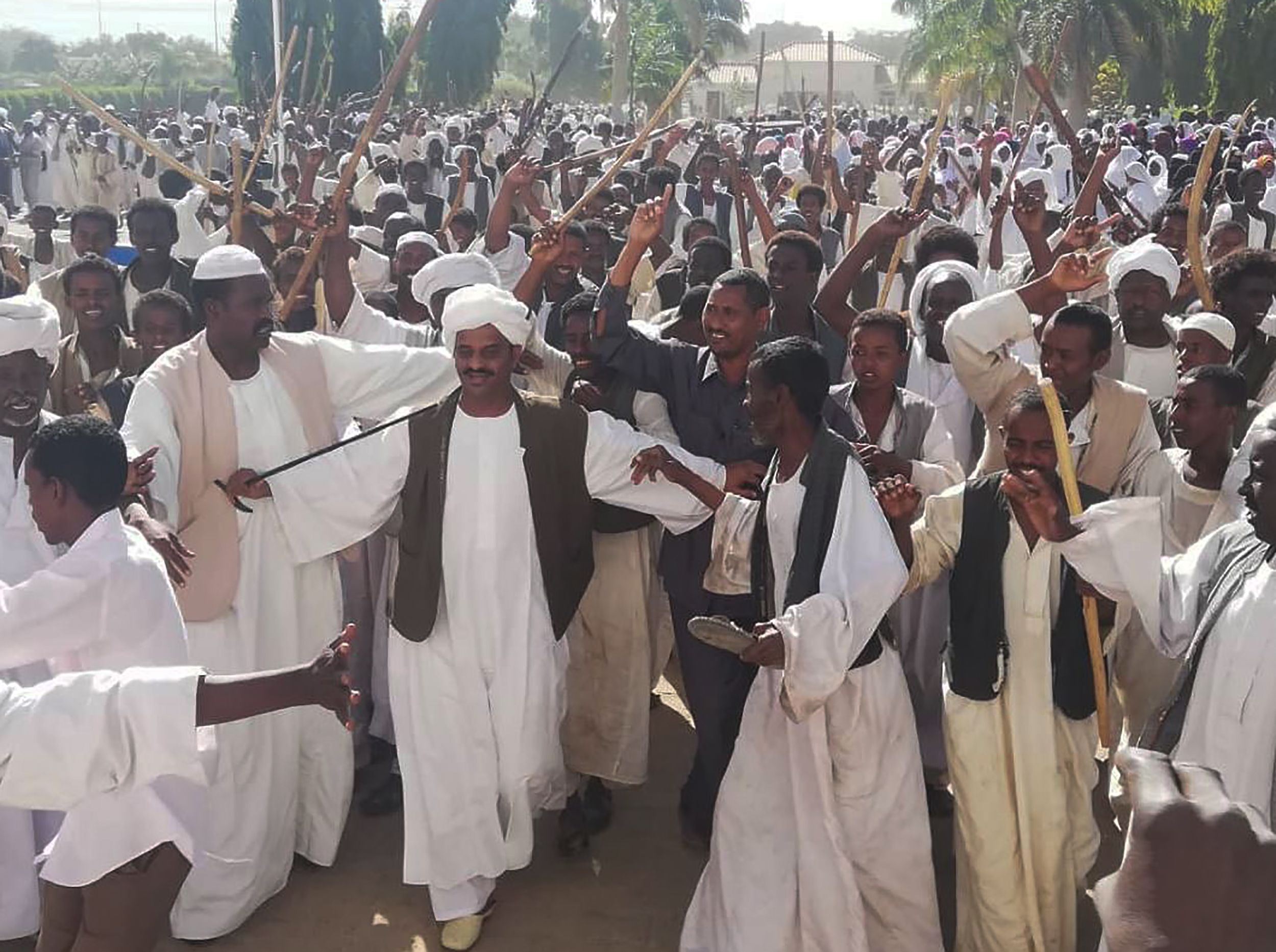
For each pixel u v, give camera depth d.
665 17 25.39
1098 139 20.47
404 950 3.95
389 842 4.57
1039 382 3.34
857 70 60.59
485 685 3.93
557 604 4.07
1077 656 3.50
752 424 3.75
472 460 3.89
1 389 3.69
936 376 4.96
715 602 4.08
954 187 15.34
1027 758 3.50
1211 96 37.50
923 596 4.52
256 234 7.62
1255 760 2.88
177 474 3.99
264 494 3.98
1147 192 13.56
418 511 3.90
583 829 4.48
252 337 4.04
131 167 22.03
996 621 3.45
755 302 4.16
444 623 3.92
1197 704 2.98
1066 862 3.53
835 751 3.52
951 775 3.61
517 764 3.95
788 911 3.50
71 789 2.62
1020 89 28.58
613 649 4.55
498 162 13.84
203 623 3.98
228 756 3.88
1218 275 5.06
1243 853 1.17
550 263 4.73
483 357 3.82
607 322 4.34
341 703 2.69
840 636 3.24
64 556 2.99
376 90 26.17
